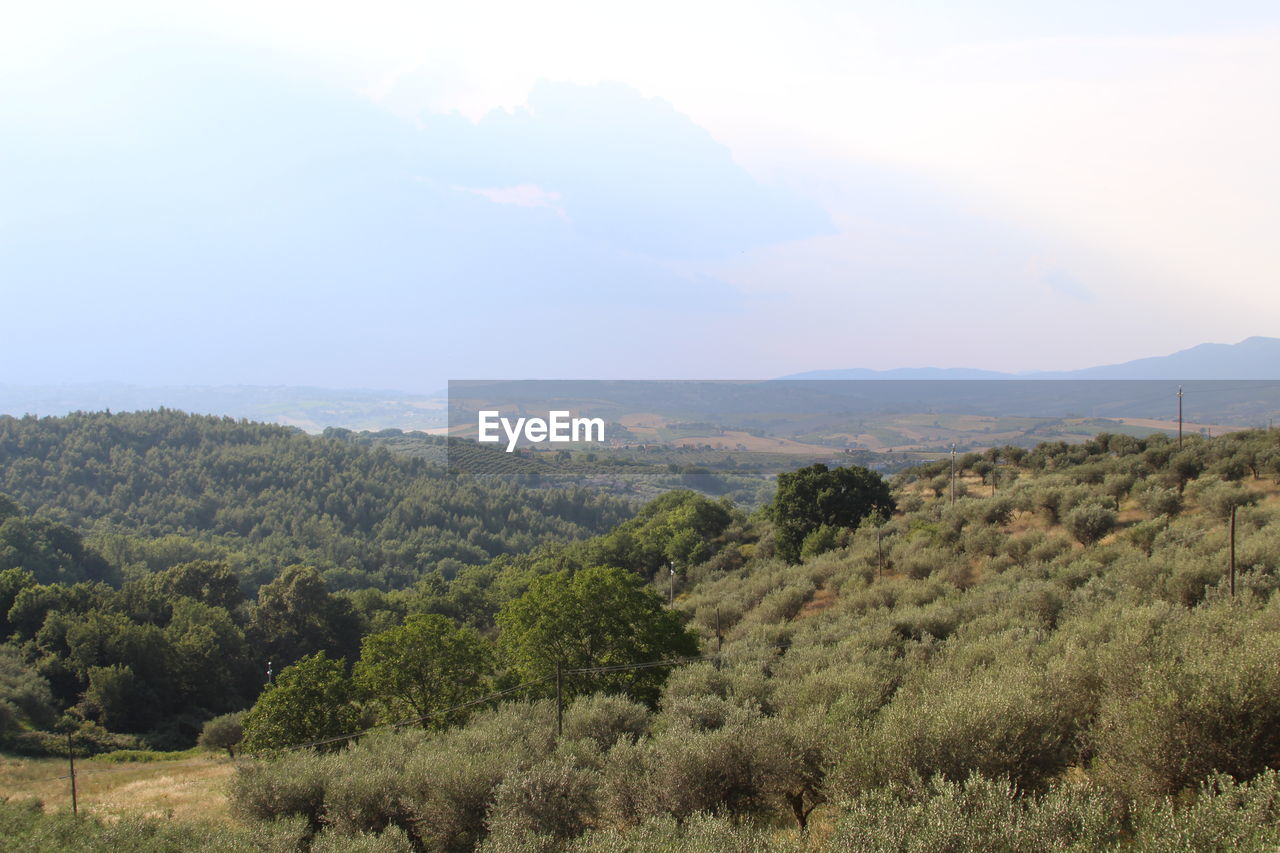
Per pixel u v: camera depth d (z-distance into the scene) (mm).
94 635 58031
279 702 30938
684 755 13797
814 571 46312
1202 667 9953
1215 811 7496
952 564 37344
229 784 19703
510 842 12969
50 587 66188
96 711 54031
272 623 77000
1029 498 47531
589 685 28875
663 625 31406
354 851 14586
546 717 22781
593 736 19906
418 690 31156
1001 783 8820
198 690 60938
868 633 25094
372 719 36375
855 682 17531
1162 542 32094
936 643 23406
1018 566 34625
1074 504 42562
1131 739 9758
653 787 13977
